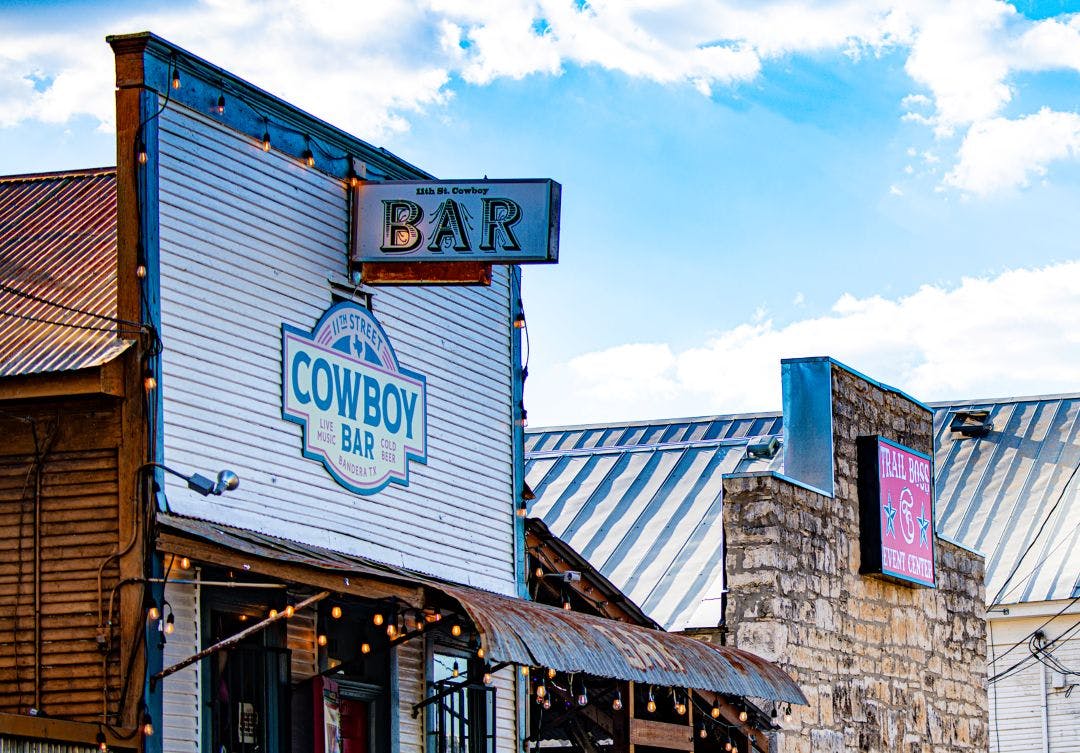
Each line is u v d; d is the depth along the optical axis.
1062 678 34.12
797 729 21.61
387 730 16.81
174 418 14.42
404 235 16.77
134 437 13.88
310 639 15.88
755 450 26.81
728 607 21.81
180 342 14.62
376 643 16.88
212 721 14.35
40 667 13.72
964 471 37.72
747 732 20.88
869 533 24.05
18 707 13.70
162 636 13.73
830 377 23.58
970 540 35.94
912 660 25.03
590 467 27.61
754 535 21.83
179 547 13.62
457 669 18.22
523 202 16.66
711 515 25.45
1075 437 37.81
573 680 20.09
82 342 14.10
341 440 16.47
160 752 13.62
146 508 13.75
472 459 18.56
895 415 25.55
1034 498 36.47
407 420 17.52
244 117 15.69
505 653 13.78
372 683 16.81
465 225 16.69
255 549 13.86
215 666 14.53
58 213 16.11
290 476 15.74
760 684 18.31
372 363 17.06
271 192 15.95
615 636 16.17
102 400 13.94
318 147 16.59
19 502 14.00
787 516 22.09
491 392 19.05
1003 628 34.84
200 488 13.65
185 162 14.95
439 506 17.89
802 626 22.14
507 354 19.42
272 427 15.59
